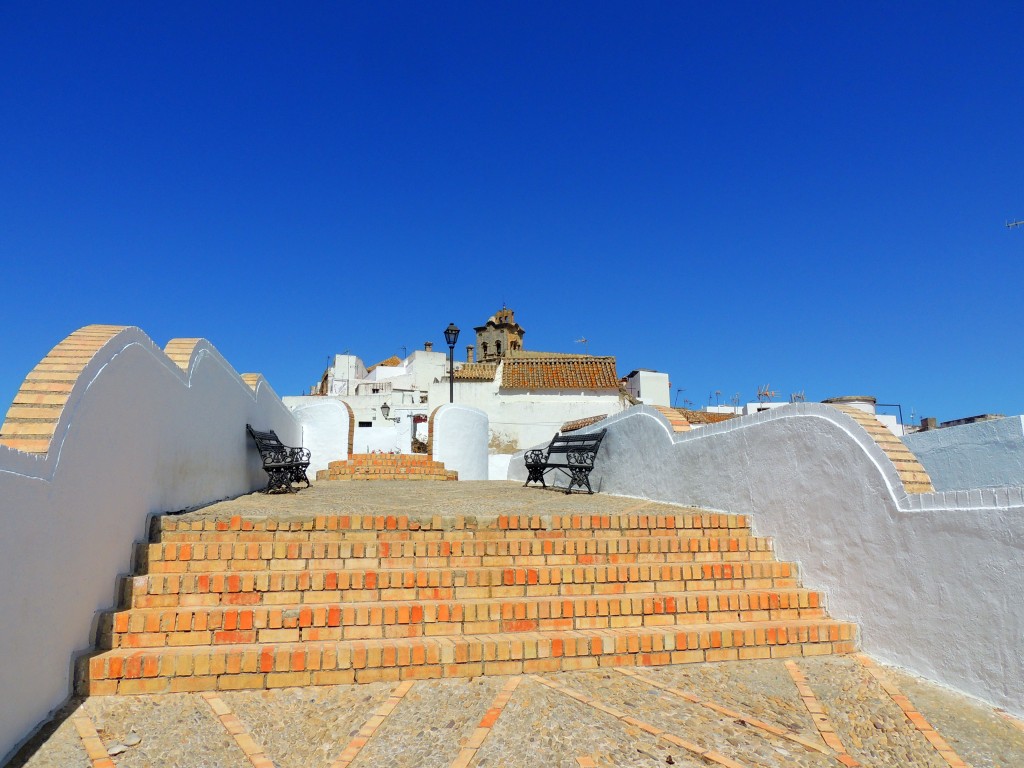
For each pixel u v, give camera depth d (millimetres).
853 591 6273
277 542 6457
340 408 19312
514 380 26188
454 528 7273
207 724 4523
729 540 7391
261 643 5406
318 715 4691
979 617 4980
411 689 5070
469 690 5086
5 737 3934
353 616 5617
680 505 9414
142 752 4164
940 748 4449
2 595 3916
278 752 4258
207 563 6184
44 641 4438
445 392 25516
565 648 5520
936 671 5316
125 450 5984
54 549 4594
